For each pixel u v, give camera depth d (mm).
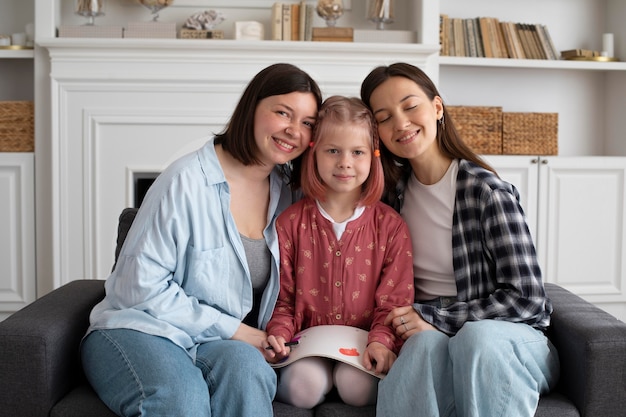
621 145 3750
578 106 3859
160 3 3338
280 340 1610
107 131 3262
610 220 3482
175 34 3279
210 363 1481
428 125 1764
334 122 1690
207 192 1651
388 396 1482
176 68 3252
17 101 3318
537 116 3512
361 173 1714
